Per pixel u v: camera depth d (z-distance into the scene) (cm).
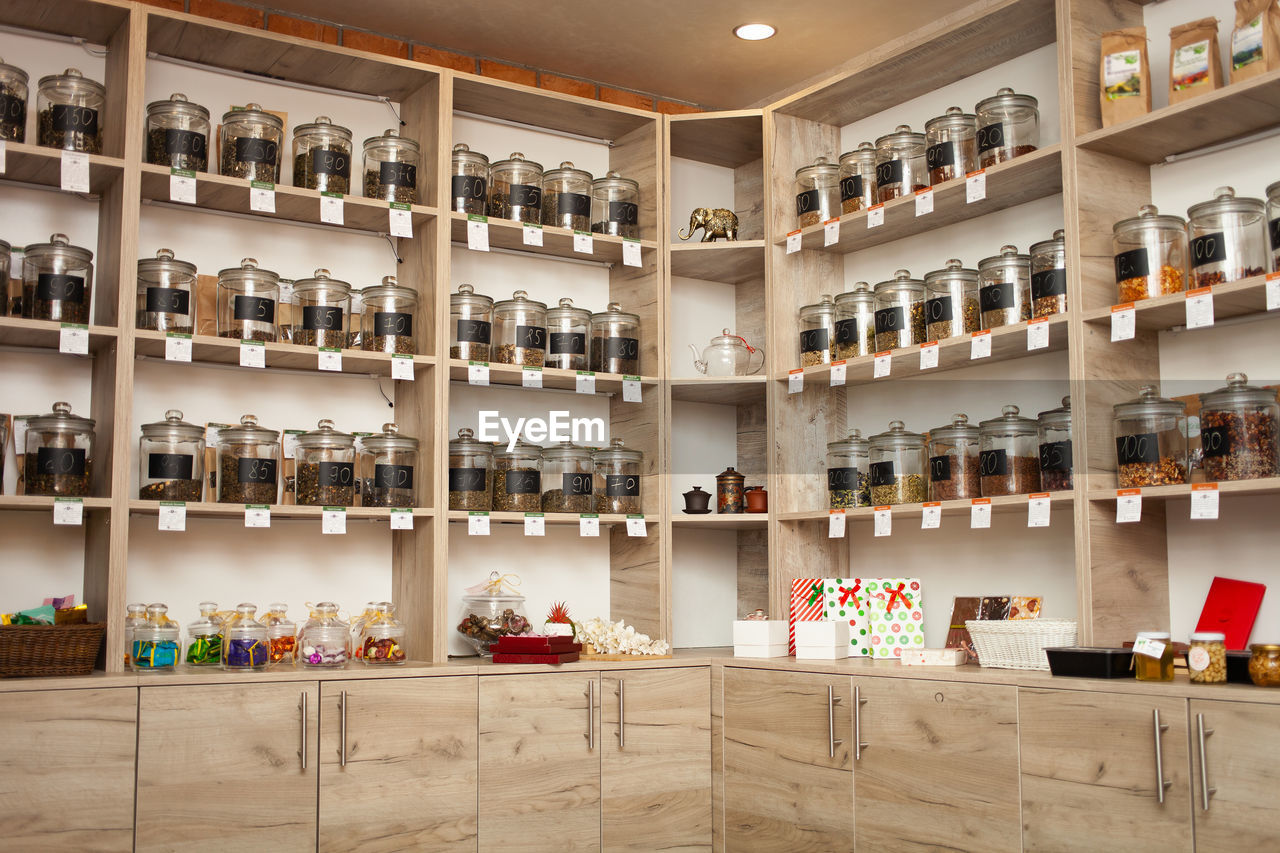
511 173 370
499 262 395
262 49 338
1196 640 245
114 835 267
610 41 398
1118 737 246
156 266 308
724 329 423
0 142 286
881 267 387
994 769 271
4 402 311
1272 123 276
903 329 338
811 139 400
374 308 341
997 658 293
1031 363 339
